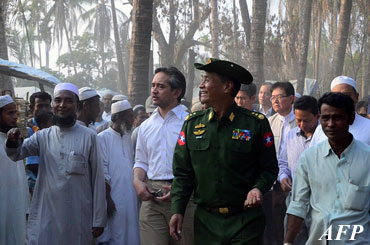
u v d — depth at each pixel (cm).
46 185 458
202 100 354
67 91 463
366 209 331
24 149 455
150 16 1069
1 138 511
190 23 2598
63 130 466
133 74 1064
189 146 360
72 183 455
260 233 353
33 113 676
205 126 356
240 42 2631
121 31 4356
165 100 466
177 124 465
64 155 458
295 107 509
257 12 1472
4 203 506
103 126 669
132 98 1063
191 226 439
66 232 452
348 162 333
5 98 510
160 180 461
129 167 570
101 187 470
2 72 1366
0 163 504
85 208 462
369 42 3822
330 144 339
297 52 3017
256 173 356
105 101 913
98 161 470
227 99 351
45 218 455
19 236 520
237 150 346
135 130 582
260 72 1473
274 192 596
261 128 348
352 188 330
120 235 554
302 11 2984
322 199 343
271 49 2561
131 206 564
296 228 352
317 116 508
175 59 2636
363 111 912
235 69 346
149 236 454
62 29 5106
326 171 340
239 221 348
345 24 2391
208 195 353
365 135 405
